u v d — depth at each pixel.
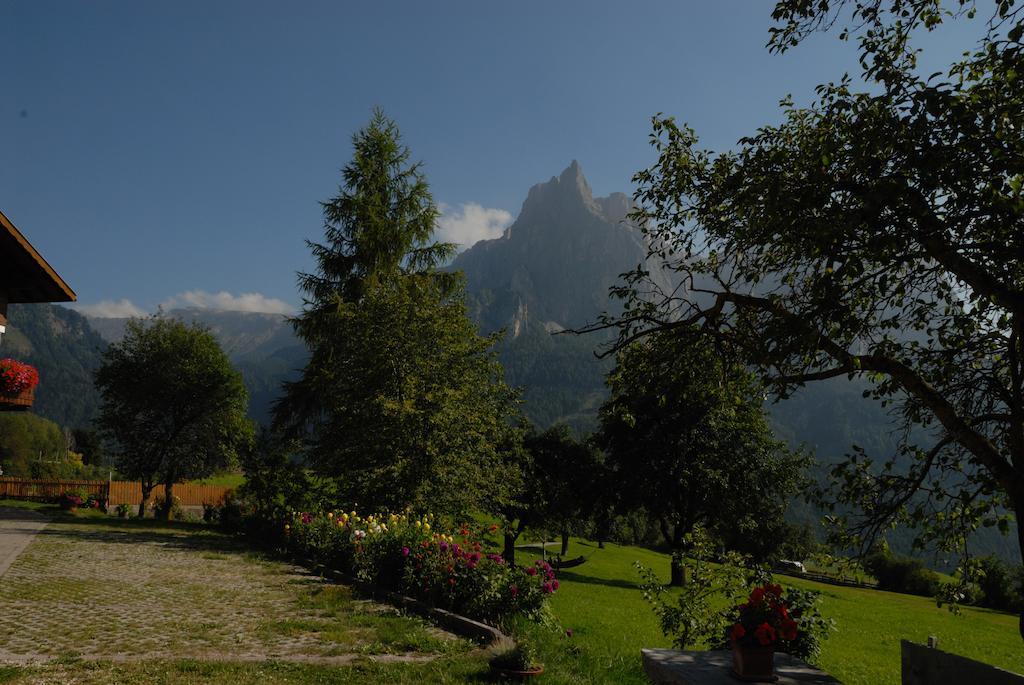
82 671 7.12
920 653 5.47
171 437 36.81
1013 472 6.43
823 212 6.55
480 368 21.94
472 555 11.30
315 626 10.02
